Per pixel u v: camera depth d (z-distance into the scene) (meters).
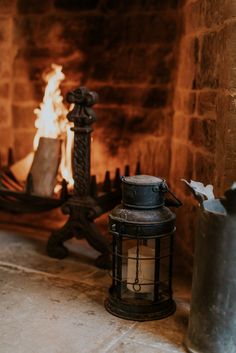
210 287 1.61
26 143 3.27
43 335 1.75
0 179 2.72
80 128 2.29
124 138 3.06
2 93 3.28
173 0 2.79
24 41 3.17
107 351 1.67
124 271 2.00
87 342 1.72
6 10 3.17
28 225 2.99
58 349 1.67
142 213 1.85
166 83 2.88
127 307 1.88
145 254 1.93
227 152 1.91
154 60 2.90
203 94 2.24
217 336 1.62
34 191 2.60
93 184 2.44
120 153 3.08
